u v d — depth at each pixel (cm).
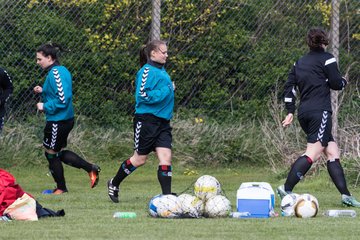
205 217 2373
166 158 2823
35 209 2334
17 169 4059
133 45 4266
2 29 4134
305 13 4438
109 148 4244
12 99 4169
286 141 4103
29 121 4206
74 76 4212
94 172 3403
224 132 4325
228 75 4388
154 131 2823
